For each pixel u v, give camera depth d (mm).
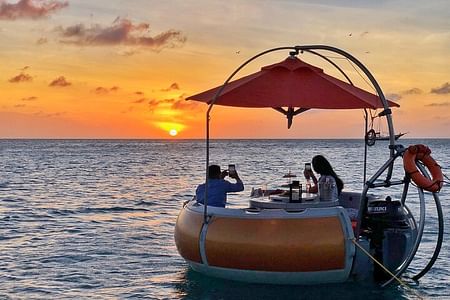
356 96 8844
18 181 32750
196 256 8906
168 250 11727
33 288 8945
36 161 61250
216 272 8844
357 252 8547
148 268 10109
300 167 47938
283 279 8477
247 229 8438
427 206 19703
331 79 9328
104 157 75562
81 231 14359
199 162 61500
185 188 28594
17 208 19484
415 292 8617
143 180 34344
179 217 9523
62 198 23156
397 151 9000
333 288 8578
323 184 9000
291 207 8711
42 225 15477
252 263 8383
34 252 11555
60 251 11641
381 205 8844
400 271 8688
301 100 8695
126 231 14359
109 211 18953
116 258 10953
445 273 9812
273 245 8242
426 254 11344
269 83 8883
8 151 100812
